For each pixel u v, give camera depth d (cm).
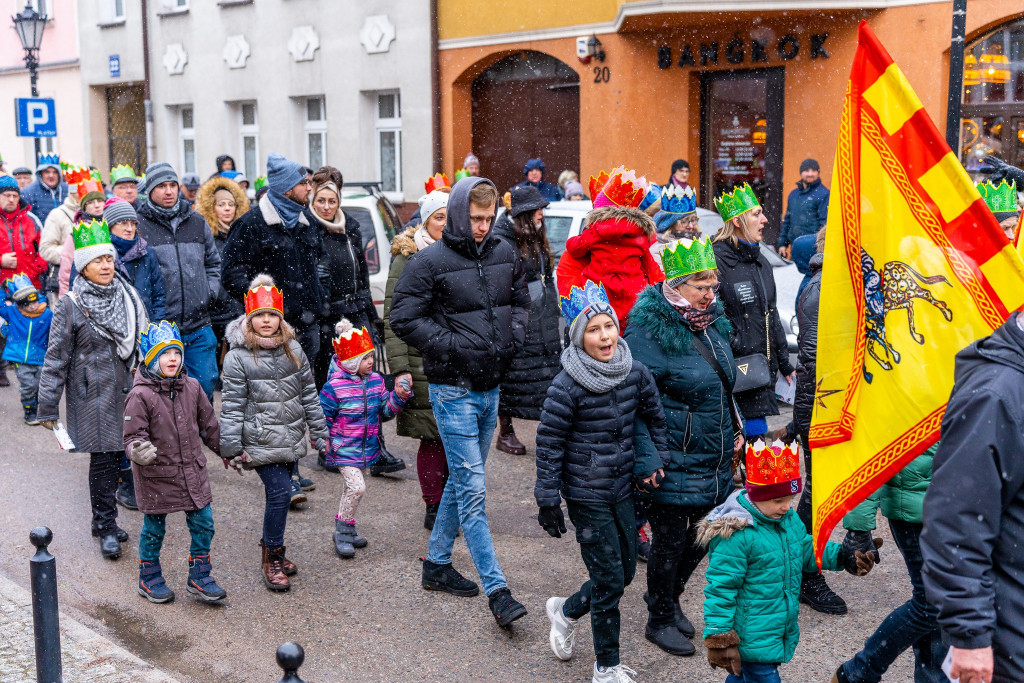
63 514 669
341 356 595
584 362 420
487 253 504
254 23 2059
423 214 614
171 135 2325
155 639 492
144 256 697
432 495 618
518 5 1634
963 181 328
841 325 354
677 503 445
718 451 449
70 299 589
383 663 463
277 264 711
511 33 1647
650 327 447
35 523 652
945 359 332
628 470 432
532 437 845
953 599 274
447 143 1775
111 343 596
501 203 810
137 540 620
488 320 498
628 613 507
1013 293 325
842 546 380
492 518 646
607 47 1541
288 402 545
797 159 1414
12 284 889
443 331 494
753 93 1454
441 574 536
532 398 625
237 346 545
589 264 590
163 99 2308
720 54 1444
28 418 909
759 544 363
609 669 427
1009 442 272
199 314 741
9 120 2844
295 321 719
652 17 1385
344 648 479
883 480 340
